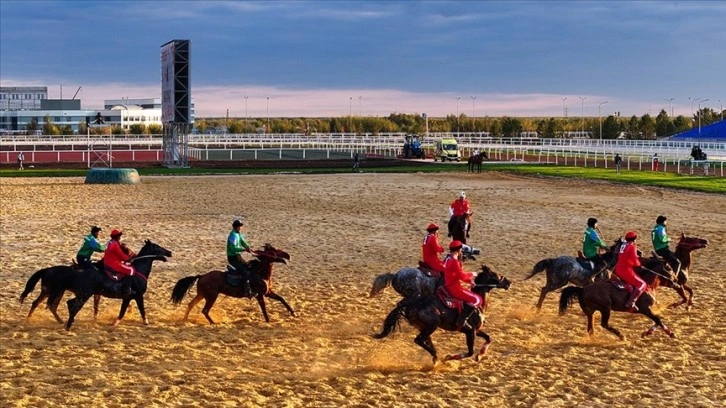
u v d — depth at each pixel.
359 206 48.75
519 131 195.25
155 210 46.62
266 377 16.70
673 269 22.59
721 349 18.73
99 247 20.84
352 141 125.88
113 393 15.48
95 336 19.81
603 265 21.70
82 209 47.09
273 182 67.69
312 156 120.25
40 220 41.84
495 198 53.12
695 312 22.34
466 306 17.33
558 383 16.33
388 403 15.19
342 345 19.17
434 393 15.81
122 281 20.59
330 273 27.73
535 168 84.00
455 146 103.06
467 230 30.41
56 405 14.81
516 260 30.38
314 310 22.56
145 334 20.06
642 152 81.44
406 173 79.62
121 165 97.06
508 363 17.77
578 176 71.44
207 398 15.31
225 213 45.16
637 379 16.59
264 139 124.12
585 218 42.44
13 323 21.06
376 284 20.27
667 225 39.34
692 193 55.22
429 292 19.38
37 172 82.19
